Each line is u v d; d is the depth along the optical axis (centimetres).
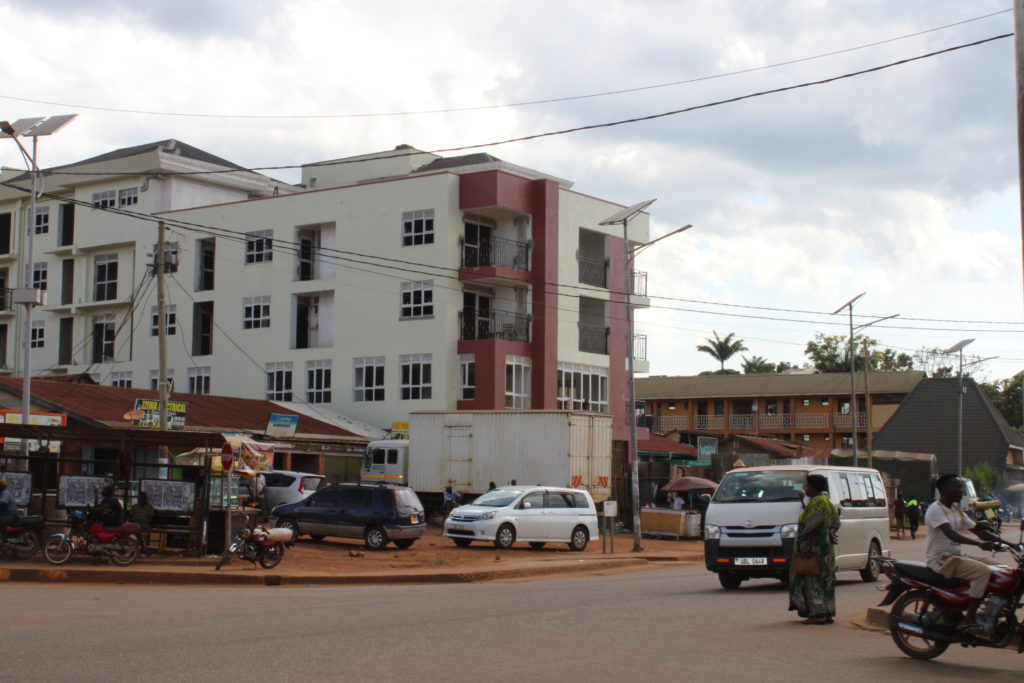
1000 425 7794
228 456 2270
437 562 2539
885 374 8256
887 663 1064
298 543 2994
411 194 5153
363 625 1291
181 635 1178
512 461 3869
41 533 2211
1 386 3931
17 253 6600
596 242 5684
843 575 2295
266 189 6438
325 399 5300
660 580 2205
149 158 5975
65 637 1158
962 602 1072
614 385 5616
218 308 5672
